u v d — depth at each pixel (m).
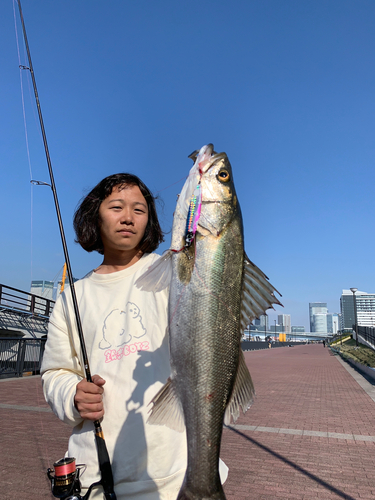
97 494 1.64
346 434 6.27
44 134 2.27
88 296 1.97
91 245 2.18
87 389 1.63
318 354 35.09
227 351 1.63
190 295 1.65
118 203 1.97
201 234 1.72
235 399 1.65
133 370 1.74
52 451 5.17
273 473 4.55
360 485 4.22
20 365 12.30
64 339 1.98
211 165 1.82
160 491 1.60
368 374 14.92
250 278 1.79
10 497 3.82
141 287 1.66
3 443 5.46
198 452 1.51
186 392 1.58
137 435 1.65
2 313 14.99
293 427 6.71
